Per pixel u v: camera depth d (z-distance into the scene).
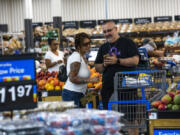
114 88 5.38
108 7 20.95
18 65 3.26
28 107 3.27
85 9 21.19
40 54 15.03
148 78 5.41
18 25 22.00
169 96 5.03
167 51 10.76
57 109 3.46
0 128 2.84
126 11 20.80
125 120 5.38
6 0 22.00
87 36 5.48
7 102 3.21
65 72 6.71
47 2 21.59
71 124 2.96
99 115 3.08
